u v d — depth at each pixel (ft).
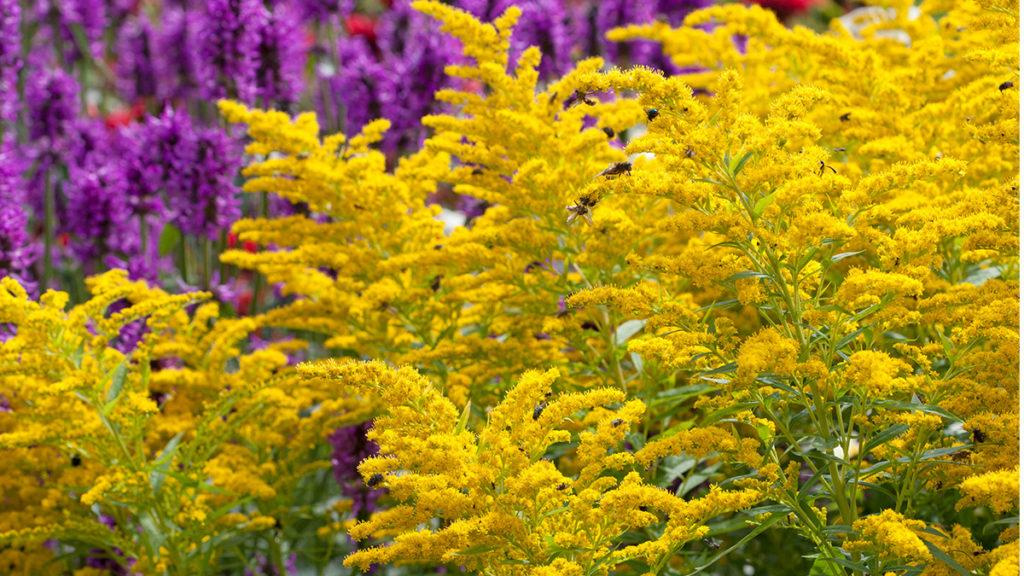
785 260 11.17
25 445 14.78
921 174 10.71
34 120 23.07
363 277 16.76
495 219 16.08
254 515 16.66
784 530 14.47
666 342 11.02
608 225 13.84
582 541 10.15
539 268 14.85
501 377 16.14
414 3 15.42
